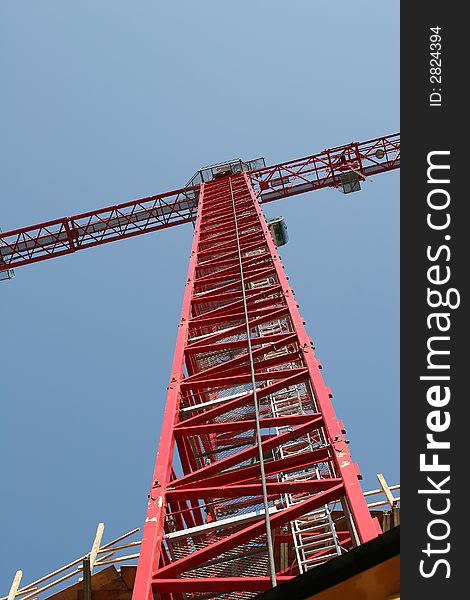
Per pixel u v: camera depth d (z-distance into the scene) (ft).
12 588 84.02
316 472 67.10
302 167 220.64
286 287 93.40
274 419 62.34
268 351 77.56
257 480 61.00
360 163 221.05
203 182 211.82
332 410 57.57
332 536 56.95
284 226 170.30
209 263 120.06
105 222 222.89
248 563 53.01
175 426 65.82
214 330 110.01
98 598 73.31
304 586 19.08
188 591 42.70
